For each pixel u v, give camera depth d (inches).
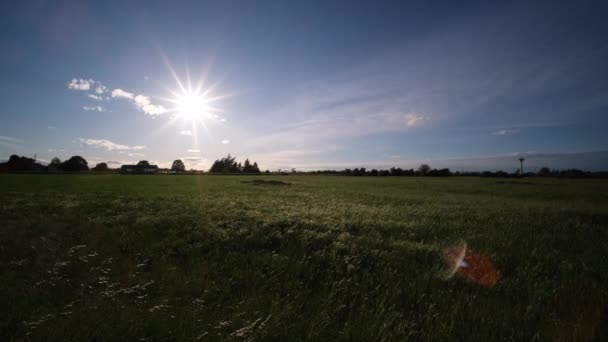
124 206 557.3
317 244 297.6
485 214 534.0
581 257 266.5
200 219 410.6
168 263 229.3
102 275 197.3
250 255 254.7
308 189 1406.3
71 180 1875.0
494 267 238.2
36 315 140.5
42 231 316.5
